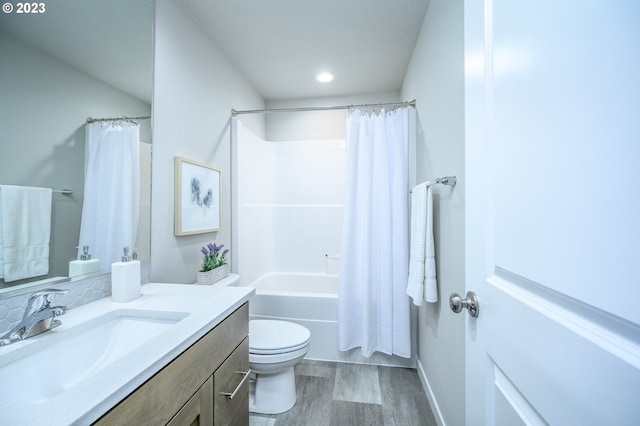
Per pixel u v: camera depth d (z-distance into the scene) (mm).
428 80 1685
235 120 2209
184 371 744
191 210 1615
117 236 1148
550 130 438
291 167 3148
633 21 312
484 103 664
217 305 990
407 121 2045
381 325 2035
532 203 486
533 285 488
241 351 1104
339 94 2930
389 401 1670
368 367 2053
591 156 362
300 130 3070
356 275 2111
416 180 2074
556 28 424
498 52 604
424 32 1759
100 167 1077
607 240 339
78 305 975
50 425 440
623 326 321
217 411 914
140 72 1268
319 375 1941
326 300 2145
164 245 1418
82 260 1001
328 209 3092
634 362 304
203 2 1572
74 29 985
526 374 495
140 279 1153
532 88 484
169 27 1461
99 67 1076
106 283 1082
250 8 1633
